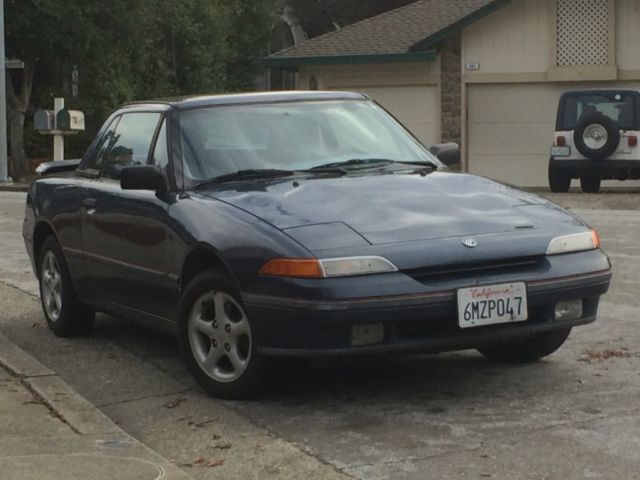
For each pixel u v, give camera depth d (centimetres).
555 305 580
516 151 2583
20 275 1088
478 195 617
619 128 2077
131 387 641
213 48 3941
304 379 638
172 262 623
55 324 792
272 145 670
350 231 557
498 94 2583
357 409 572
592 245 595
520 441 507
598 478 455
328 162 664
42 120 2667
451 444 506
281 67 2744
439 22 2723
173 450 516
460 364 668
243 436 532
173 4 3694
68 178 793
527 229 580
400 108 2659
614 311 824
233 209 592
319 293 530
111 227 696
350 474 468
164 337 784
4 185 2838
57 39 3180
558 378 626
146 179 641
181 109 687
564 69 2511
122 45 3406
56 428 546
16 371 665
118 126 762
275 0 4381
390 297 532
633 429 522
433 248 547
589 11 2494
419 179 636
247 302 558
